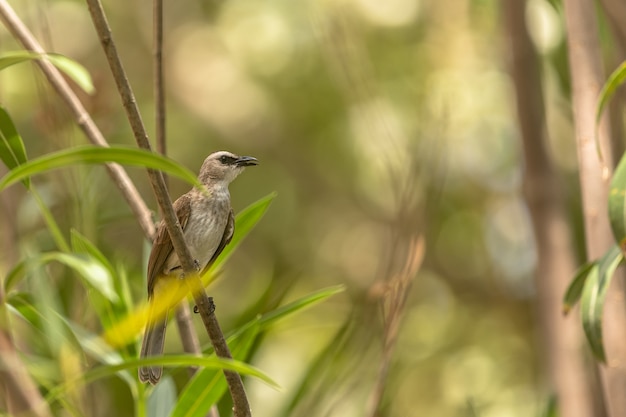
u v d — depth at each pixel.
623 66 6.82
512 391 18.19
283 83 20.09
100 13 6.07
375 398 7.80
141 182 13.71
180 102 20.86
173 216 6.60
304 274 19.44
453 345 19.12
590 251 7.75
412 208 8.66
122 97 6.15
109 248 10.43
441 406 17.89
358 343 8.91
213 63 21.11
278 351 15.09
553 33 12.33
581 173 7.93
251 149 20.64
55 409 7.86
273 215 20.34
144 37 21.44
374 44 18.20
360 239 20.44
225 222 10.45
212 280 8.56
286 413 8.60
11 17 7.96
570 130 17.84
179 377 10.20
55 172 10.00
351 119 19.16
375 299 8.62
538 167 9.53
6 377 6.72
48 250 9.80
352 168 19.64
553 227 9.26
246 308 8.92
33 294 7.73
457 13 18.47
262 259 19.91
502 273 20.62
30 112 14.86
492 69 17.98
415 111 16.39
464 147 18.72
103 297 7.95
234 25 20.39
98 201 9.62
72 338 7.70
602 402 9.12
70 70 6.91
